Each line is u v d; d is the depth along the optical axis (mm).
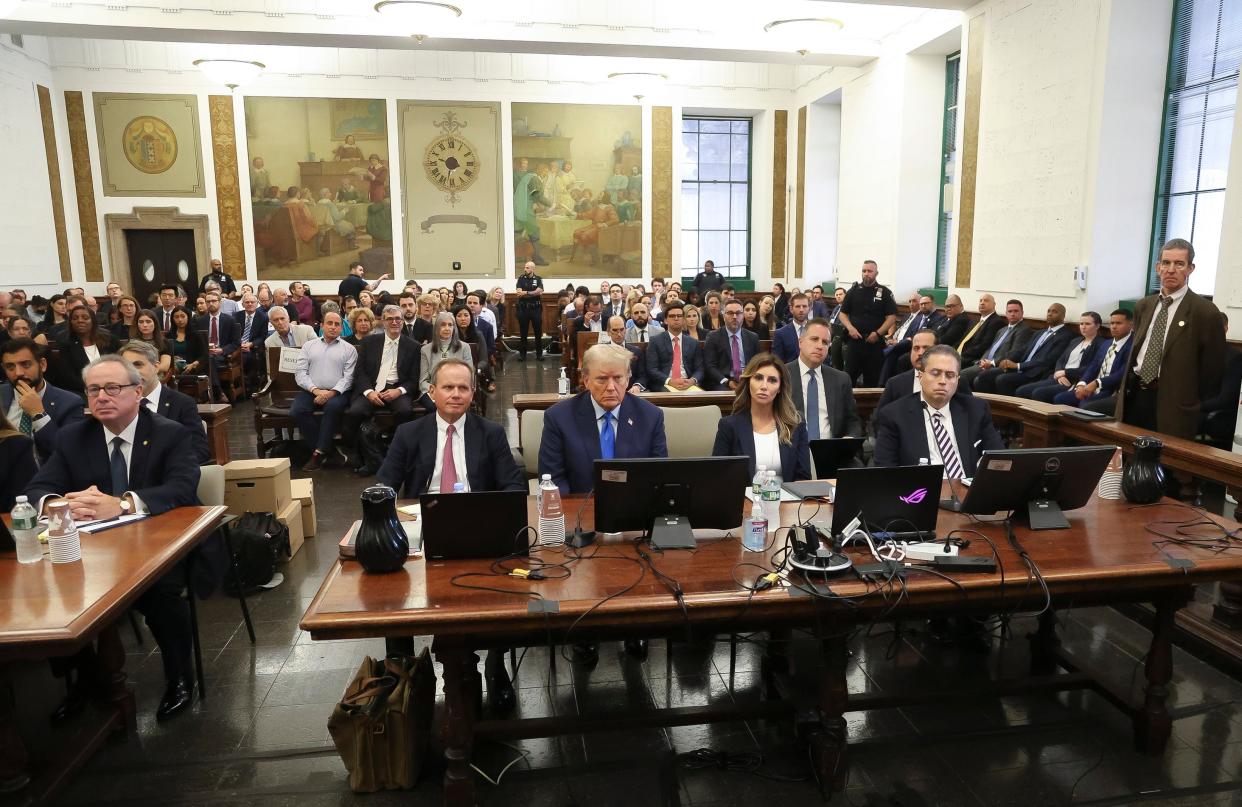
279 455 7160
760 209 15742
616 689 3193
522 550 2508
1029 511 2758
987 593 2344
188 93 13469
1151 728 2701
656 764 2715
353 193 14195
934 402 3488
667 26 10586
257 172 13875
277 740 2863
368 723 2523
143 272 13984
